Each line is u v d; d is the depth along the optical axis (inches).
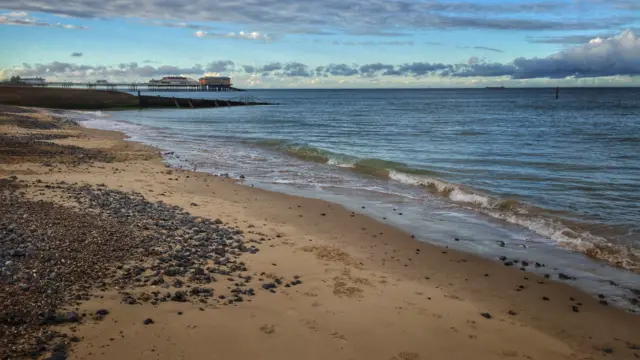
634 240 381.1
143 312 217.6
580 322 249.0
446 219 457.7
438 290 285.4
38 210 375.2
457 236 403.9
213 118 2222.0
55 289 225.9
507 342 223.1
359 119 2138.3
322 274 298.8
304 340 209.3
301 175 700.7
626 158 842.8
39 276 237.9
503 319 248.8
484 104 3737.7
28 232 308.3
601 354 216.8
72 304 214.5
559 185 603.5
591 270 325.4
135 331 199.9
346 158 820.0
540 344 223.3
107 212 394.0
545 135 1293.1
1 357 165.6
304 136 1337.4
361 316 239.3
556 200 520.4
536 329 239.1
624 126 1545.3
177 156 878.4
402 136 1323.8
